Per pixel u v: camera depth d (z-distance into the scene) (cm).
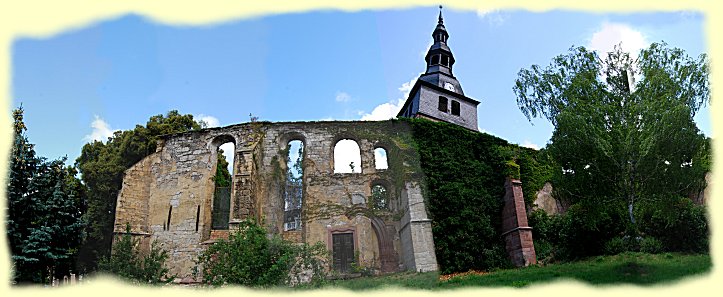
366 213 2388
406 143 2483
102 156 3080
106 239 2848
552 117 2042
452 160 2506
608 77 1956
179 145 2666
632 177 1786
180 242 2406
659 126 1716
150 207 2525
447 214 2350
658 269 1588
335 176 2481
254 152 2494
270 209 2464
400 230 2359
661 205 1794
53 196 2194
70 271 2370
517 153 2703
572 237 2211
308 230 2350
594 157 1833
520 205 2444
